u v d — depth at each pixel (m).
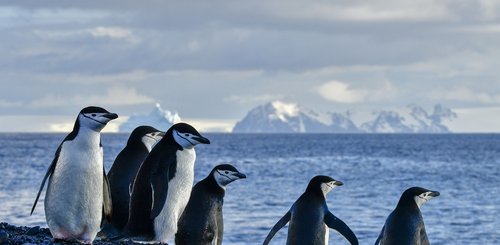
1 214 45.66
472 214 54.06
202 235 19.52
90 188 17.84
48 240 18.28
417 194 20.48
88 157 17.80
